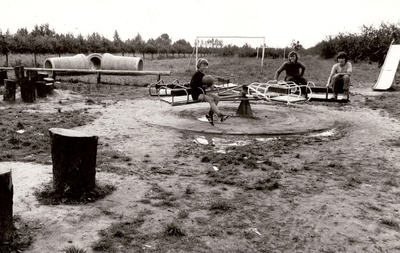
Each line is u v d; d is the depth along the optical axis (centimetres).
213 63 3841
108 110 1132
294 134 845
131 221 401
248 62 3978
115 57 2661
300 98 977
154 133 831
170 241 362
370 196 495
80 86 1812
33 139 728
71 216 403
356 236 385
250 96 1030
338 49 4134
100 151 675
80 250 330
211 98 871
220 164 619
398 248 364
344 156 684
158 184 519
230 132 825
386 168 616
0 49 2795
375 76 2447
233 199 473
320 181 549
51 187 470
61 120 927
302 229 397
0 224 332
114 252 338
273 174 572
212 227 395
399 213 443
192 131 841
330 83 1191
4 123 878
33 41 3022
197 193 490
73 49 3456
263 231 391
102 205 438
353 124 974
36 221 386
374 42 3500
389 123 989
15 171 536
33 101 1266
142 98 1430
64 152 434
